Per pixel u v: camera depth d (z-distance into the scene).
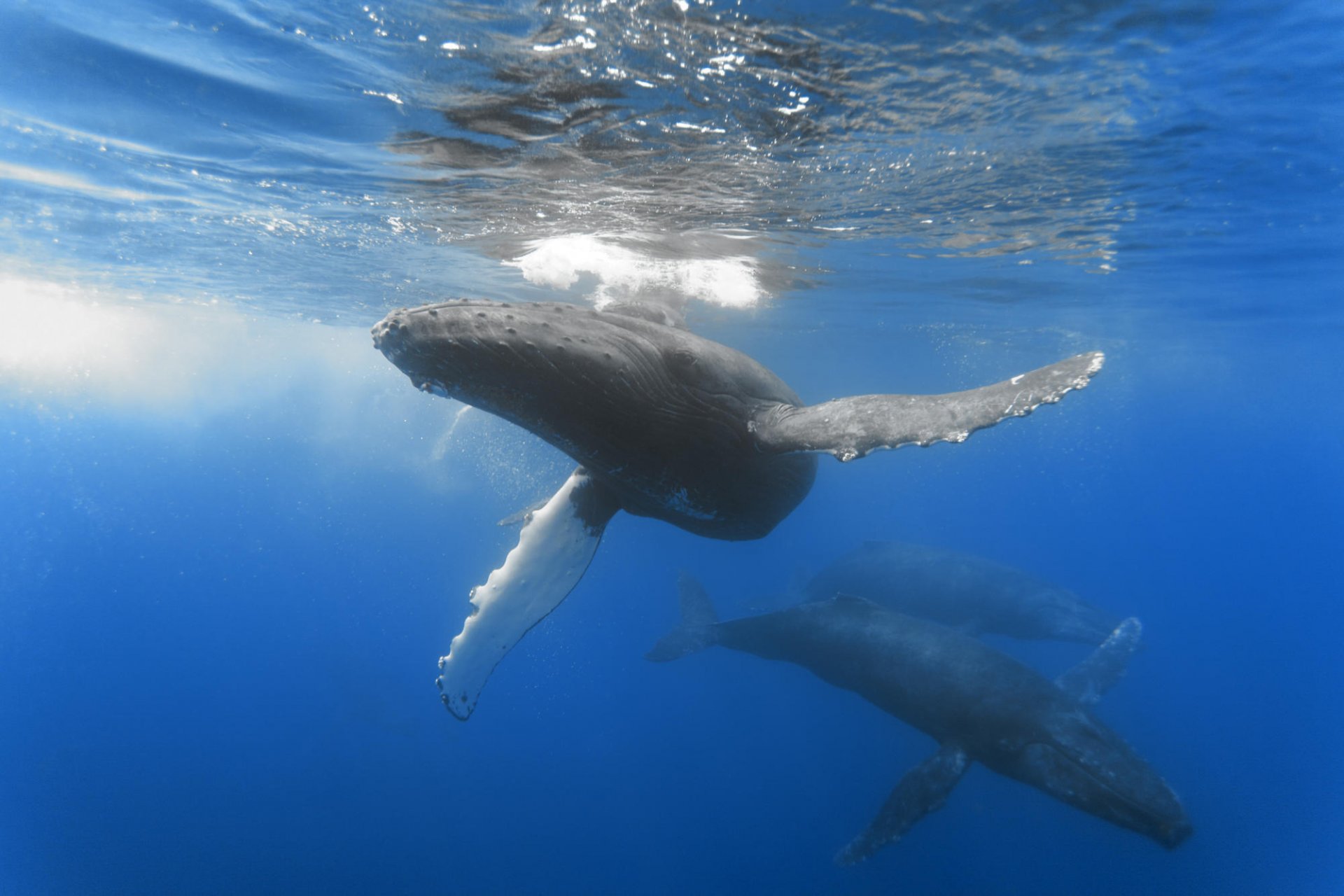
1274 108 8.40
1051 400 3.93
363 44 6.58
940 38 6.43
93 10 6.28
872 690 12.00
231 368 46.06
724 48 6.44
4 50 7.05
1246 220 13.47
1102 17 6.30
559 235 13.57
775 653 13.80
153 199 12.25
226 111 8.32
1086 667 12.29
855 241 13.95
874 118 8.03
